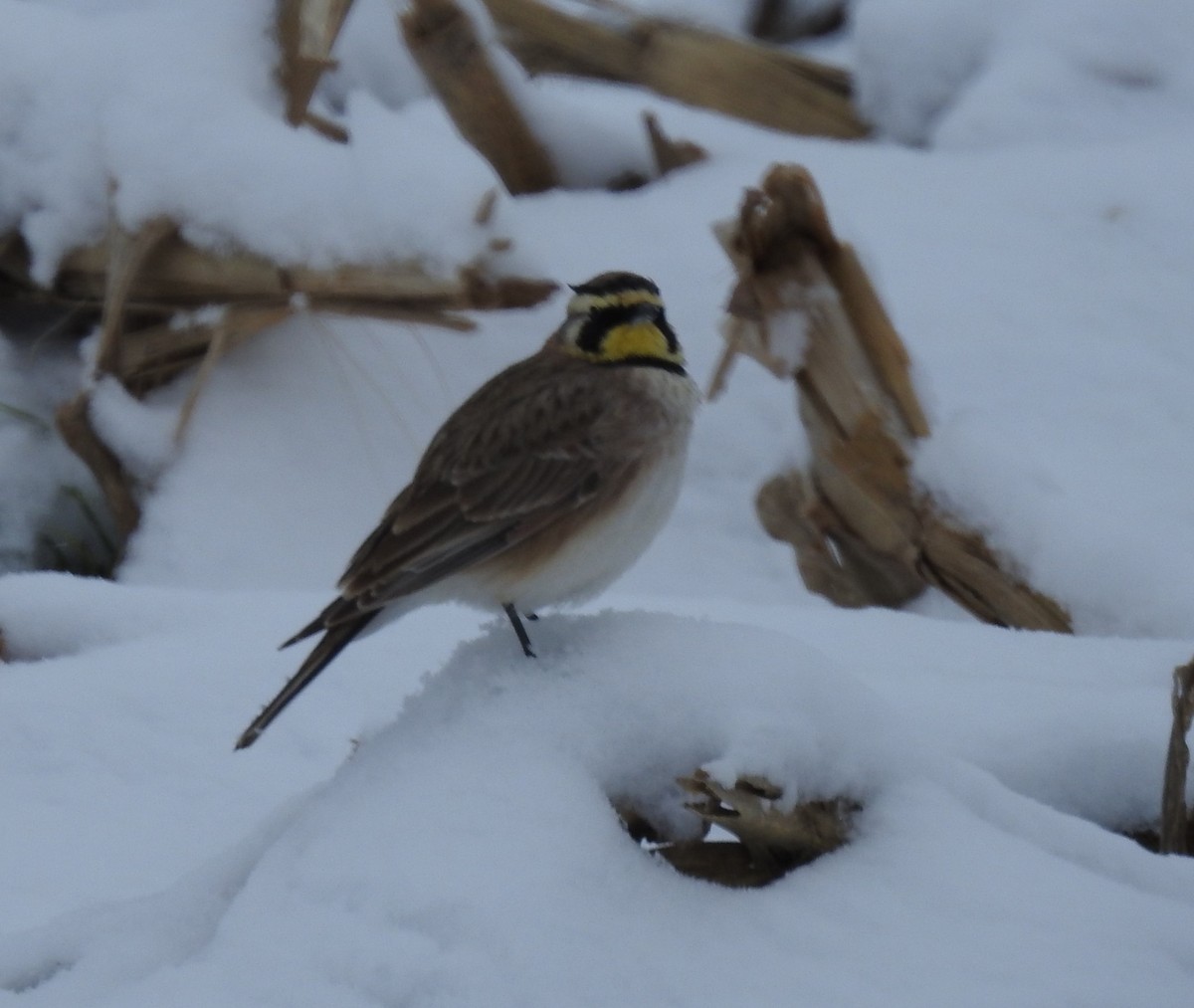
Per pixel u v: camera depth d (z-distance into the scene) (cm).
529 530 771
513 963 523
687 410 812
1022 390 1383
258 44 1357
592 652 655
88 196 1333
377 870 565
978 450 1171
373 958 535
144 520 1325
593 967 524
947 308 1476
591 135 1697
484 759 612
